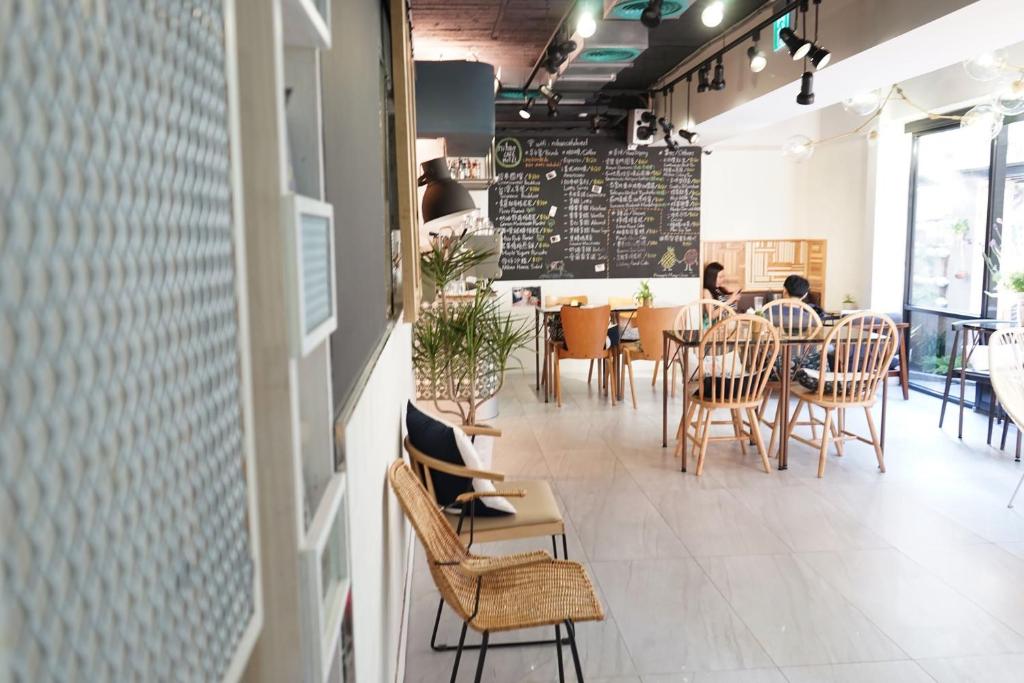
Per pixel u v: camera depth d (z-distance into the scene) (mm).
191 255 615
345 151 1584
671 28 6066
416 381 5703
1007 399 4379
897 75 4941
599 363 7320
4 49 352
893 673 2678
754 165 8531
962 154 6629
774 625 3006
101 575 439
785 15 5184
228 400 728
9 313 353
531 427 6129
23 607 361
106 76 455
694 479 4770
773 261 8648
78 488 414
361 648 1610
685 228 8523
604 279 8523
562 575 2482
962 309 6668
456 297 5793
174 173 574
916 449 5324
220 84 721
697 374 5164
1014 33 3953
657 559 3623
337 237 1425
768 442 5582
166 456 545
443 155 6031
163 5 555
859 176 7715
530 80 6434
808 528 3963
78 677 412
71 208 410
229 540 717
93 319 433
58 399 395
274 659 912
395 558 2629
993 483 4609
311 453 1217
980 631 2945
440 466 2822
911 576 3412
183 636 577
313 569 904
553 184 8398
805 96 4617
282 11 931
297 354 850
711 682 2635
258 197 830
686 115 7355
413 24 5527
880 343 4930
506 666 2766
